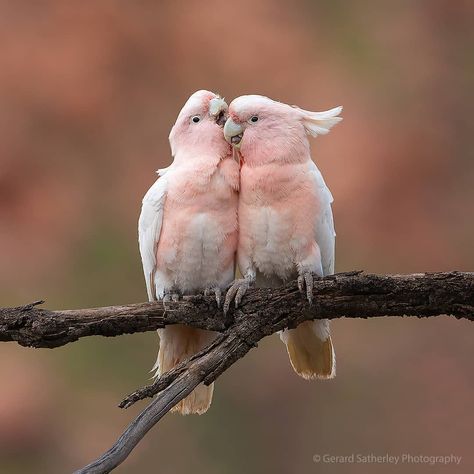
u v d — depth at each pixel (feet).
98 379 44.62
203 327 28.35
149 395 25.79
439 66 51.75
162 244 30.68
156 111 50.39
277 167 30.12
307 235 30.17
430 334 48.16
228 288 28.81
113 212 48.57
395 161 48.93
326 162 48.67
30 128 49.39
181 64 50.96
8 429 44.19
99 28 50.93
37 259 47.32
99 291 46.73
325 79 50.34
